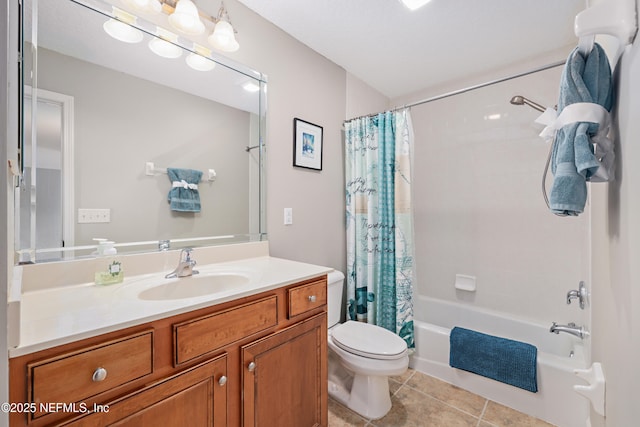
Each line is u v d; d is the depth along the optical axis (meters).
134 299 0.88
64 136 1.05
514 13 1.55
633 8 0.48
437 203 2.43
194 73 1.40
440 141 2.42
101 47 1.14
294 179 1.85
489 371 1.63
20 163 0.76
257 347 1.00
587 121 0.61
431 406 1.59
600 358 0.91
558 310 1.90
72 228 1.06
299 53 1.85
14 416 0.56
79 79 1.09
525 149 2.03
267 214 1.69
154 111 1.28
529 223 2.01
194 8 1.23
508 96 2.10
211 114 1.46
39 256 0.99
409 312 1.93
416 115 2.55
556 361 1.49
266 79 1.66
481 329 2.16
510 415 1.52
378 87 2.48
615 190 0.63
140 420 0.73
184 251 1.24
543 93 1.96
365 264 2.13
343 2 1.50
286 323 1.13
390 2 1.49
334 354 1.81
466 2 1.47
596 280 1.07
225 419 0.91
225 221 1.52
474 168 2.25
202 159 1.44
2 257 0.48
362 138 2.12
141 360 0.74
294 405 1.14
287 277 1.16
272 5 1.54
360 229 2.13
